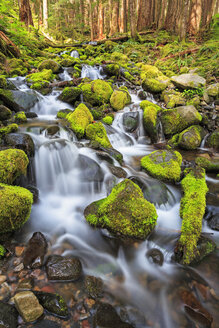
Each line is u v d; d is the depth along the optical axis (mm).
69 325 1991
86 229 3232
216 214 3416
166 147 6000
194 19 16422
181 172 4523
